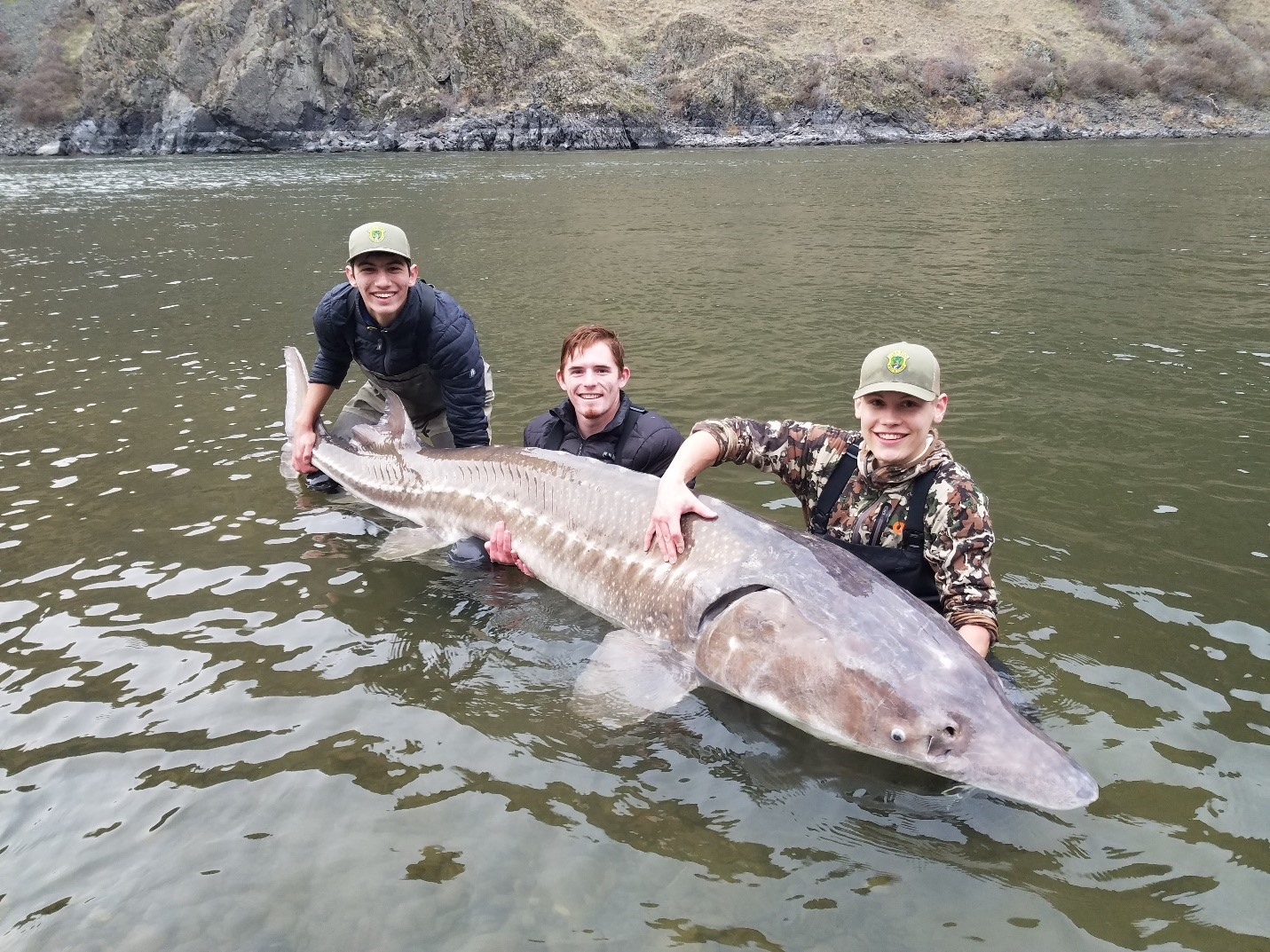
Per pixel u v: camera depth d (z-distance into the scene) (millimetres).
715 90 61188
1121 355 9305
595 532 4684
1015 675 3830
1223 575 4746
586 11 69375
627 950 2551
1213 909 2686
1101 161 39688
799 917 2674
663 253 16859
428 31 61281
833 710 3512
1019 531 5277
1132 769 3289
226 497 6020
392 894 2760
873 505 4156
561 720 3672
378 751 3457
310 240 19203
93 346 10203
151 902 2740
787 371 8859
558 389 8328
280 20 55719
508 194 28688
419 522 5633
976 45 70938
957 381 8484
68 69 57406
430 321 5879
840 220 21141
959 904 2717
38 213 24375
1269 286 12719
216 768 3350
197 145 54875
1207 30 75000
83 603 4574
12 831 3039
